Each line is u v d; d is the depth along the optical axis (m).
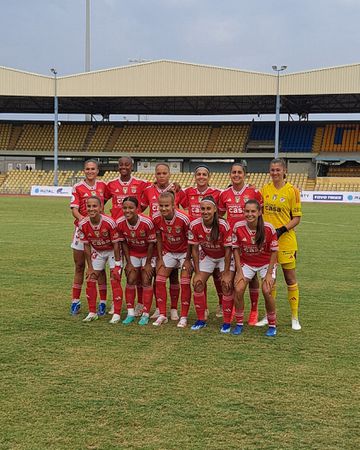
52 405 3.74
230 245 5.69
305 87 39.19
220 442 3.25
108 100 45.72
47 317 6.17
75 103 47.44
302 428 3.45
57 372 4.37
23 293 7.39
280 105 44.03
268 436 3.33
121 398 3.86
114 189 6.75
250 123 48.19
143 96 41.75
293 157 44.38
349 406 3.78
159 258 6.09
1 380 4.18
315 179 41.91
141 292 6.52
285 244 5.81
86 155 47.50
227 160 46.84
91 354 4.84
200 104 46.38
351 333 5.64
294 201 5.83
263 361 4.70
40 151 47.94
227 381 4.21
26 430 3.38
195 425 3.46
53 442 3.24
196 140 47.38
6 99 46.34
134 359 4.71
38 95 42.38
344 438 3.32
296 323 5.85
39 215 21.34
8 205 27.78
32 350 4.93
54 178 42.59
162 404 3.77
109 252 6.31
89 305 6.16
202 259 6.01
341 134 45.59
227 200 6.39
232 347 5.13
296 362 4.68
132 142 47.97
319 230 17.25
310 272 9.46
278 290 7.99
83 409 3.68
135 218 5.98
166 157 46.88
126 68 41.50
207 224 5.71
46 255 10.95
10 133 49.94
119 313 6.12
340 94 39.34
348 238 14.97
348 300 7.26
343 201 35.44
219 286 6.40
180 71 40.84
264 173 43.88
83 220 6.13
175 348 5.07
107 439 3.28
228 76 40.28
